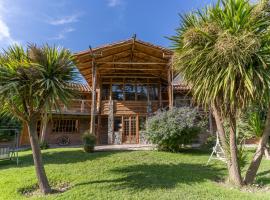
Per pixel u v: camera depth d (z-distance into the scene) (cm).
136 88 2041
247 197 560
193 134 1330
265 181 706
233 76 571
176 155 1167
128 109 1928
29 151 1402
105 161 981
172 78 1694
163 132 1277
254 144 1577
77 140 2061
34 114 670
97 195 590
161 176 758
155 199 559
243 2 596
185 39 647
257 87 583
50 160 1016
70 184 705
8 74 601
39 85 614
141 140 1866
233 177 672
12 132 1470
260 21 600
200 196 572
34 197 597
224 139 726
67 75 662
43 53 639
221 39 580
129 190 624
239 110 642
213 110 719
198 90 649
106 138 1958
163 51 1619
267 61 586
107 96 2006
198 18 686
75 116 1992
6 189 652
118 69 1894
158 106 1958
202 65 618
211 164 952
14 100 646
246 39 563
